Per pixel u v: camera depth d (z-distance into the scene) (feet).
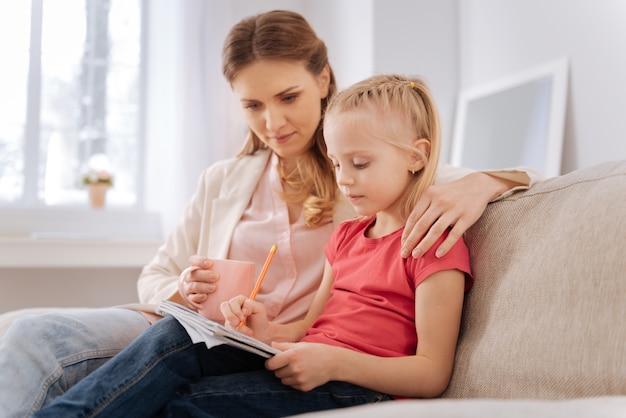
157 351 3.47
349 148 3.95
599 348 2.89
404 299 3.87
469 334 3.67
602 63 7.73
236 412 3.43
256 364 3.90
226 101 10.70
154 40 11.39
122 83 11.36
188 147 10.48
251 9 11.55
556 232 3.42
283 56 5.00
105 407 3.25
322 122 5.34
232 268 4.24
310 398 3.50
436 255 3.67
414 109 4.06
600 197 3.32
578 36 8.09
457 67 10.39
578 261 3.18
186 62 10.59
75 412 3.17
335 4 11.16
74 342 3.95
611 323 2.90
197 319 3.52
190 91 10.57
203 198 5.83
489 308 3.58
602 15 7.72
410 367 3.50
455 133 10.06
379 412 1.87
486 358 3.39
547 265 3.34
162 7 11.34
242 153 5.89
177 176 10.49
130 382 3.35
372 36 9.95
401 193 4.13
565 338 3.05
